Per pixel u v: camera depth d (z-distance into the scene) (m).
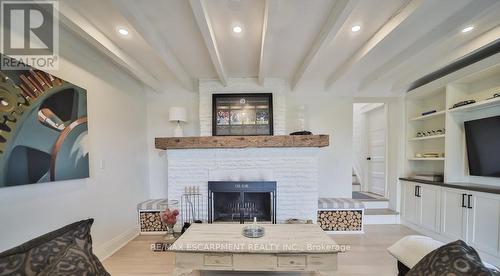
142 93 3.62
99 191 2.50
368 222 3.65
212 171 3.22
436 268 0.91
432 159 3.23
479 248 2.38
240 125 3.52
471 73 2.57
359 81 3.71
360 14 1.88
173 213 2.91
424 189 3.20
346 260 2.41
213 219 3.18
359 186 5.16
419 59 2.71
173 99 3.80
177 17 1.95
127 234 3.02
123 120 3.02
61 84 1.97
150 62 2.88
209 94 3.61
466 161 2.86
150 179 3.78
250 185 3.09
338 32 2.14
